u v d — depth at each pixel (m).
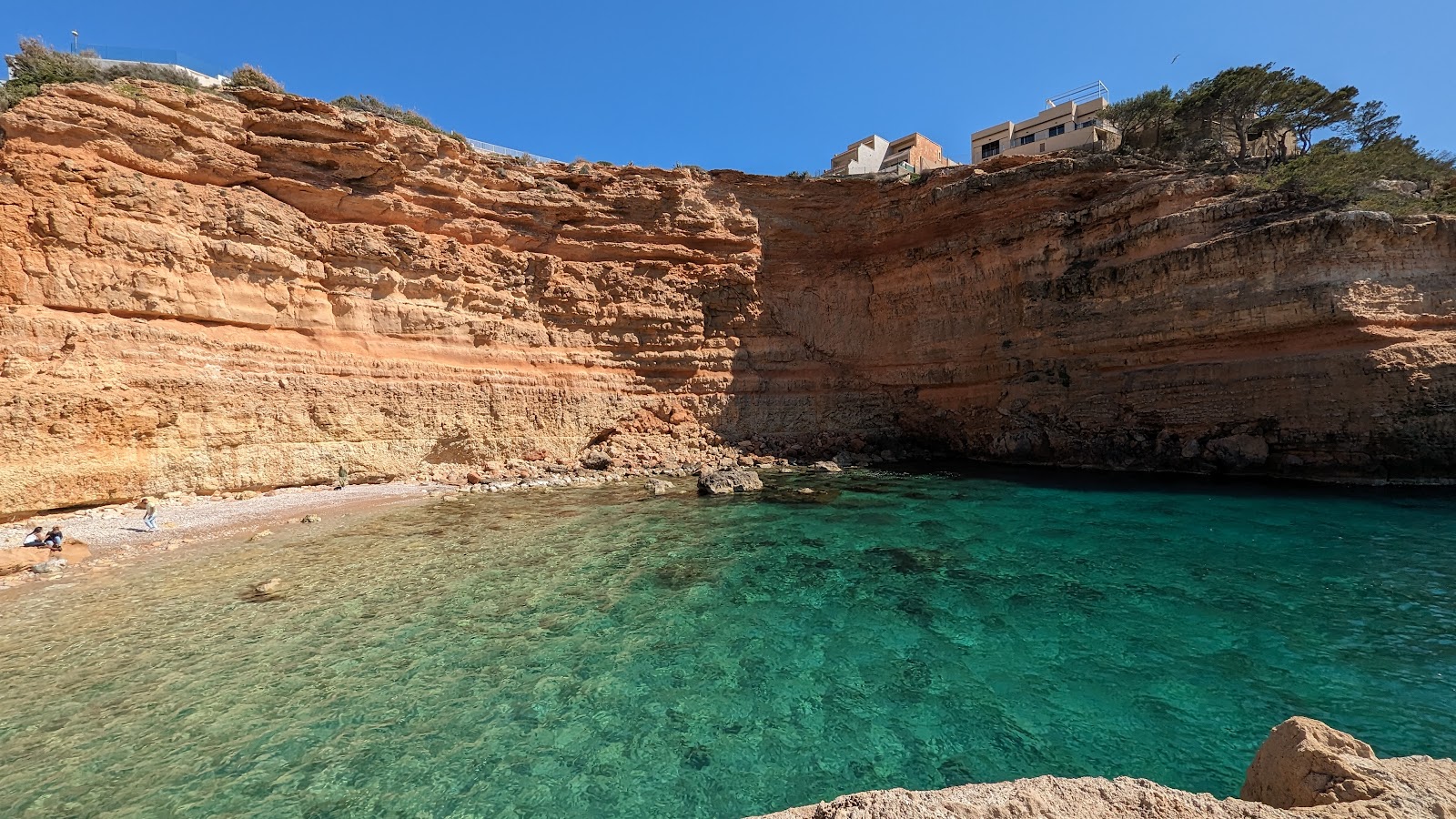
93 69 17.38
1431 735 5.62
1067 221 22.14
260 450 17.20
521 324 23.27
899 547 12.46
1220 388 18.09
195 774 5.43
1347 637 7.74
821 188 28.42
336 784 5.34
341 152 19.91
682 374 26.08
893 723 6.23
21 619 8.77
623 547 12.64
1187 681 6.84
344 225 20.08
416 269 21.17
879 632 8.44
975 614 8.92
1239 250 17.62
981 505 16.14
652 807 5.06
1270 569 10.34
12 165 14.43
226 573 10.84
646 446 24.25
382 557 11.91
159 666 7.43
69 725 6.17
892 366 27.38
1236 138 30.62
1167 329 19.14
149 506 14.35
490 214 23.27
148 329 15.72
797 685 7.03
